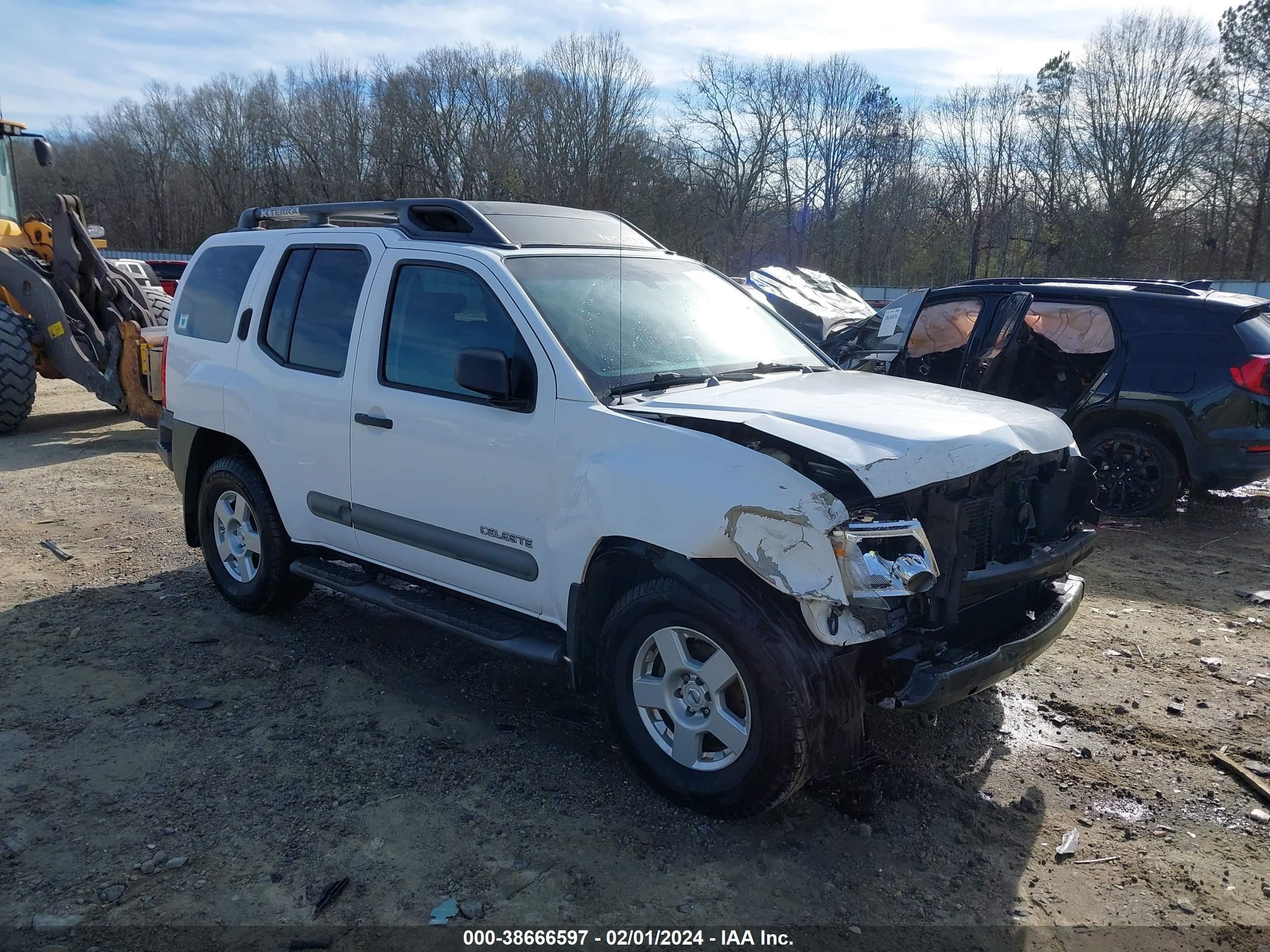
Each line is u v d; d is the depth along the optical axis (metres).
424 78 50.84
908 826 3.26
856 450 2.95
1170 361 6.88
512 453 3.59
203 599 5.38
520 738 3.83
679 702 3.28
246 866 2.99
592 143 47.81
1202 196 42.59
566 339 3.60
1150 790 3.52
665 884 2.93
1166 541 6.71
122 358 9.55
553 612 3.57
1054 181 45.78
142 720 3.94
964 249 47.38
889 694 3.07
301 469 4.50
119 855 3.04
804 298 11.20
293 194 60.09
